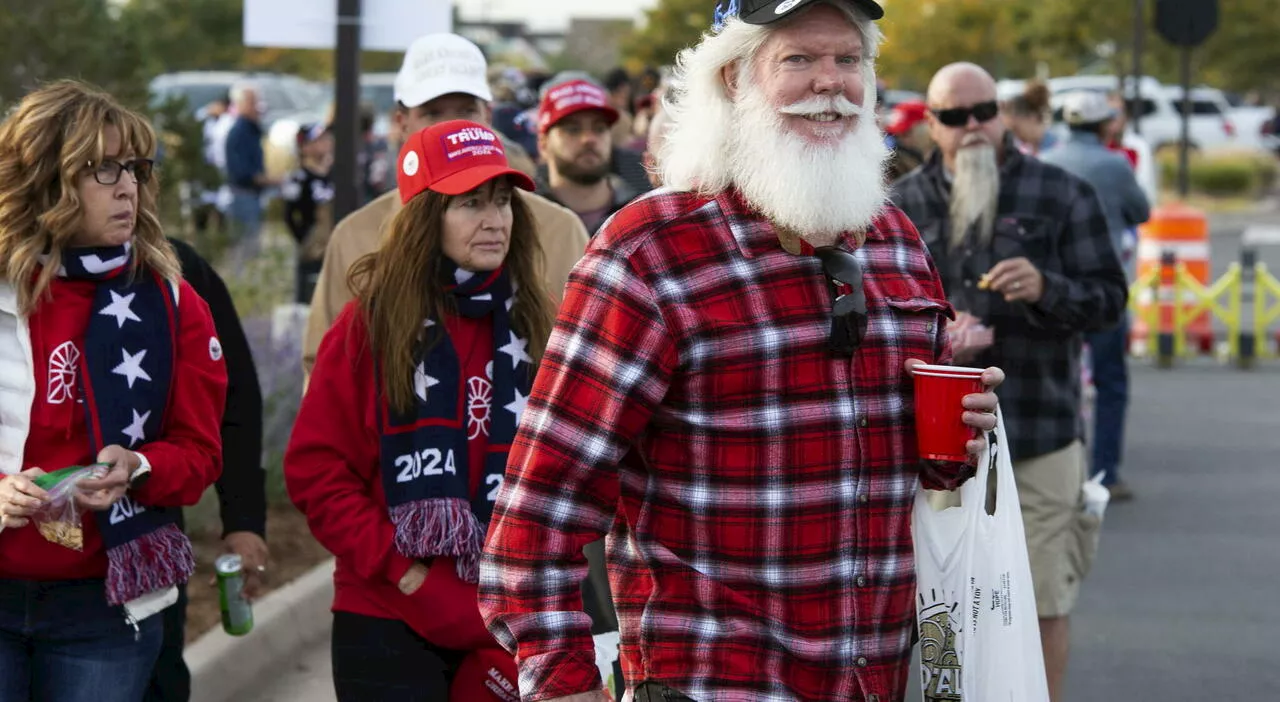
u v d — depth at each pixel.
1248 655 7.41
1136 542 9.71
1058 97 29.14
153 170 4.40
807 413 3.14
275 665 7.03
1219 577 8.86
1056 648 6.03
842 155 3.17
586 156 7.12
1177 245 18.41
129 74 13.52
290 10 8.99
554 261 5.62
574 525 3.16
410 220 4.39
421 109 6.28
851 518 3.17
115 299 4.31
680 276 3.14
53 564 4.23
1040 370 5.96
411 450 4.36
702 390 3.13
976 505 3.29
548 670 3.12
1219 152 47.81
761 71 3.20
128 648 4.35
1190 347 17.97
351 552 4.35
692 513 3.15
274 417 9.48
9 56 12.83
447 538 4.30
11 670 4.27
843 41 3.19
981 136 6.02
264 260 13.34
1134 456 12.47
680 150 3.26
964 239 6.02
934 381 3.20
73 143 4.17
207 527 8.44
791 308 3.15
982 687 3.30
